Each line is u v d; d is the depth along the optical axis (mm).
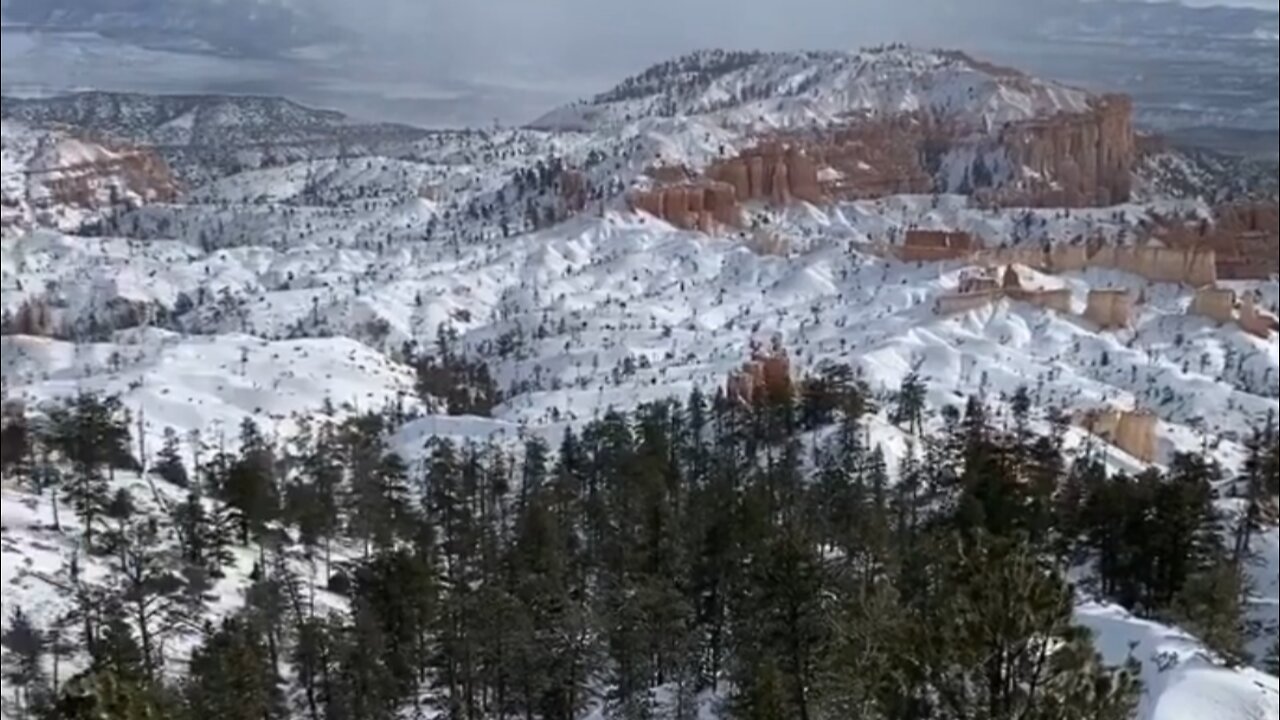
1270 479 70625
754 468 79875
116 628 50688
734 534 49969
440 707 49281
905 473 76062
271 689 49750
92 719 22078
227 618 56219
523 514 67312
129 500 74500
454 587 54000
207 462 98312
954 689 18766
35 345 170875
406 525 70938
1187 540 56562
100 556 66750
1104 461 91312
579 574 58438
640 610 46938
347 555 74625
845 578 41531
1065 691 18203
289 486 80562
